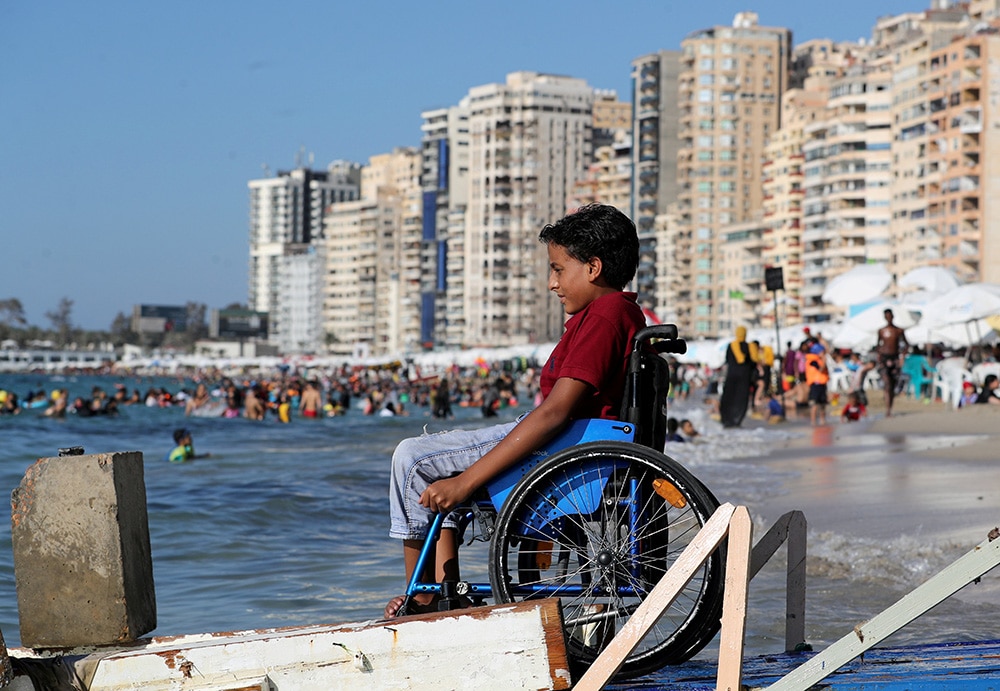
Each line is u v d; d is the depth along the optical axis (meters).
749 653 5.61
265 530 11.27
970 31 136.00
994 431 19.86
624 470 4.08
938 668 3.84
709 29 185.00
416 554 4.38
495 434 4.38
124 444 28.97
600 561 4.08
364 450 24.44
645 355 4.34
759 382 33.03
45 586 3.80
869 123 147.38
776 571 7.98
